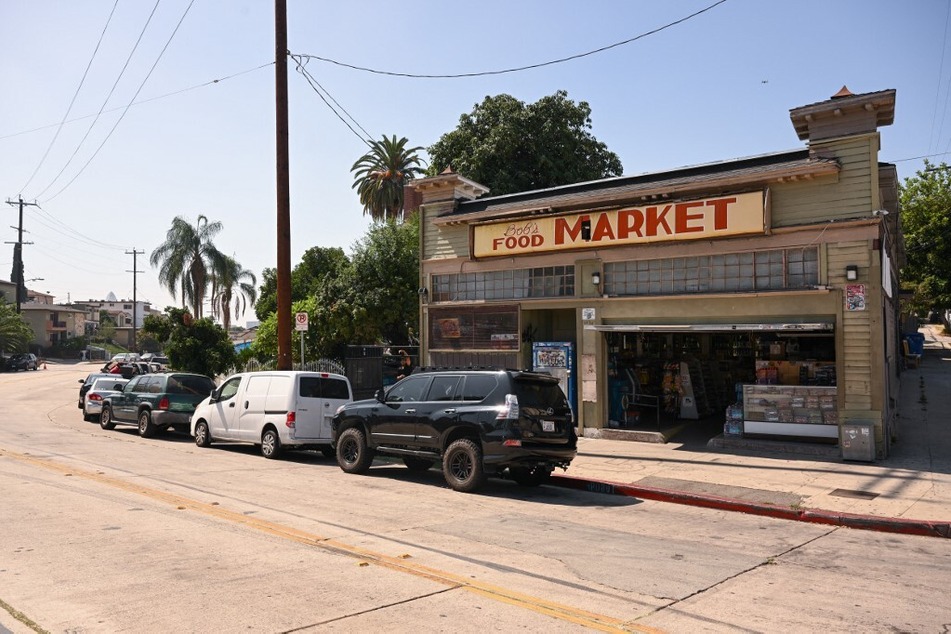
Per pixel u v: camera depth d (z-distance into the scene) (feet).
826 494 34.22
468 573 21.16
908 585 21.06
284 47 58.80
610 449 48.21
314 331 88.07
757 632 16.85
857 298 42.65
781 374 47.78
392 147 143.13
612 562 22.93
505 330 57.36
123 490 33.55
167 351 87.30
